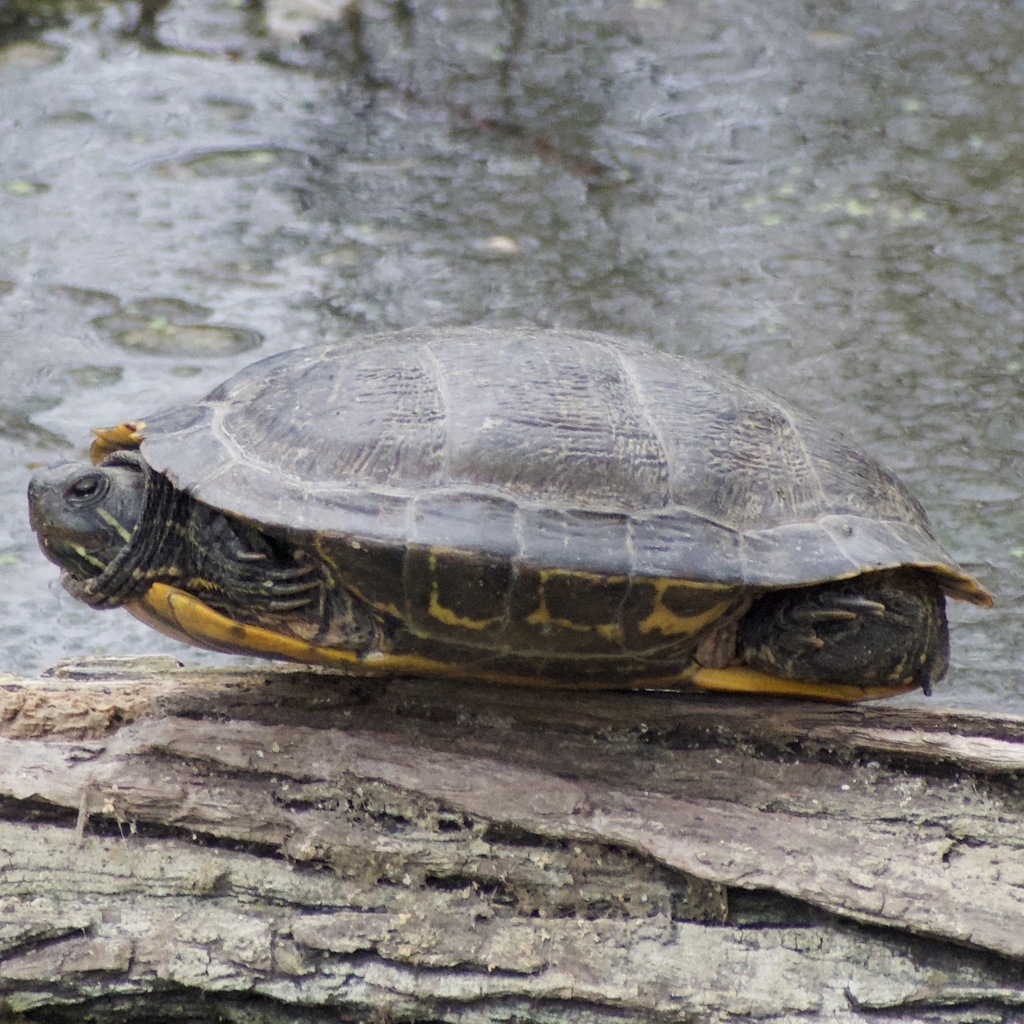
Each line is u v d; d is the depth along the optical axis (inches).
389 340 222.8
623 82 688.4
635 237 549.3
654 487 203.3
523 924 201.8
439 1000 196.9
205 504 202.5
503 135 633.6
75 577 220.7
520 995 196.7
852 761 217.6
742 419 217.3
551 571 193.9
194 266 516.1
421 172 598.2
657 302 502.6
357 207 566.3
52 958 195.8
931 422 438.3
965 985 197.5
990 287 519.5
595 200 579.2
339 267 519.2
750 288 515.5
